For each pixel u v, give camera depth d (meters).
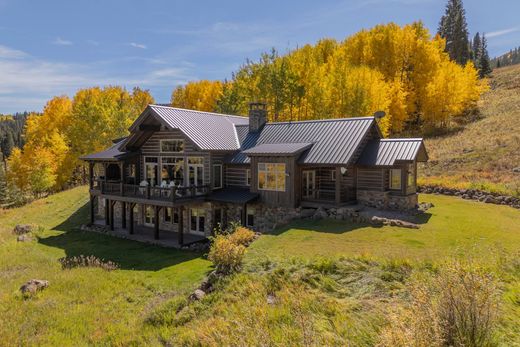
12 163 45.22
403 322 6.01
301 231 16.19
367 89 33.22
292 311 8.42
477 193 22.86
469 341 5.39
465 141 35.62
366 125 20.14
